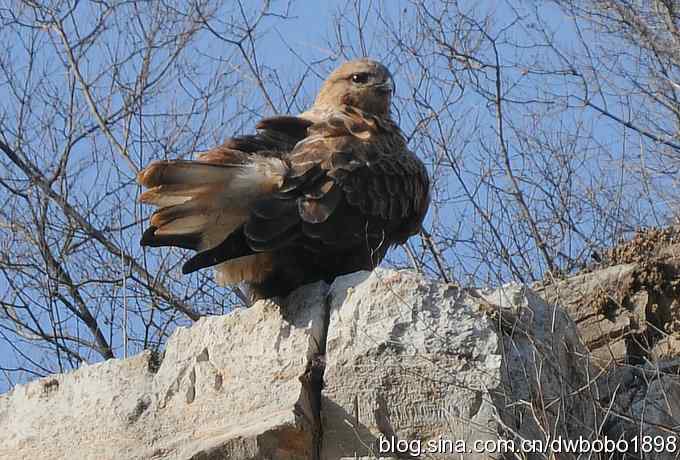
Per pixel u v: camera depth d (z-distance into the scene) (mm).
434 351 9508
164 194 9883
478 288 10227
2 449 10680
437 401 9398
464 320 9594
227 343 10070
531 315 9883
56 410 10594
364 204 10859
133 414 10188
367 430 9469
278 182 10469
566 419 9570
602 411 9914
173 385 10164
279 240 10250
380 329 9641
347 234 10680
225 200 10094
